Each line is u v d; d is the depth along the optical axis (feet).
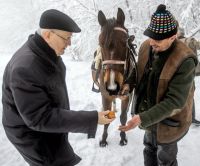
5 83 6.26
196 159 11.89
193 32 20.18
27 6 53.72
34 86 5.76
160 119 6.92
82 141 13.08
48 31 5.76
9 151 11.98
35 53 5.94
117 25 9.70
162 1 22.48
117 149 12.52
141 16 23.93
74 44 26.43
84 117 6.13
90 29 24.21
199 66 11.69
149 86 7.44
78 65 24.53
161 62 7.02
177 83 6.73
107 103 11.82
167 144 7.97
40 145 6.68
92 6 23.90
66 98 7.02
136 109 8.24
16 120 6.40
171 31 6.36
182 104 6.82
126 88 9.22
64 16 5.79
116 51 9.32
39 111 5.82
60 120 5.94
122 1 23.17
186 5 21.99
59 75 6.49
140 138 13.34
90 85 19.54
